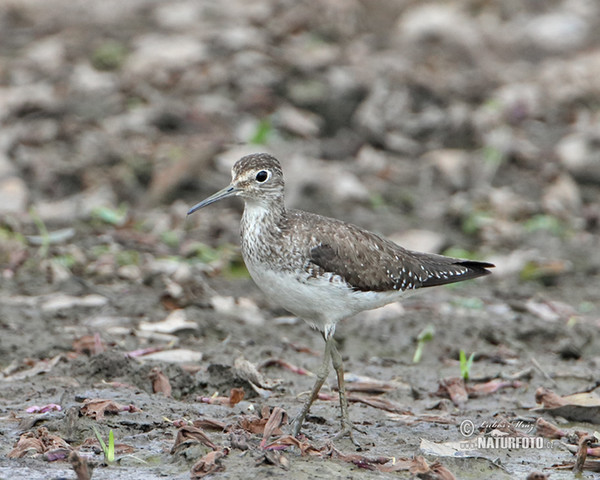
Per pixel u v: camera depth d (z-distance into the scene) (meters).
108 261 13.97
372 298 9.34
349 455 8.10
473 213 16.88
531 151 18.92
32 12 23.03
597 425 9.65
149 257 14.36
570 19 24.28
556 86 21.17
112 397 9.23
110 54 20.25
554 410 9.77
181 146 17.39
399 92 19.64
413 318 12.91
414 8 23.89
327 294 9.05
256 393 9.90
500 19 24.56
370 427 9.16
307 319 9.36
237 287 13.72
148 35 21.53
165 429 8.70
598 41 23.73
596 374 11.02
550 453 8.73
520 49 23.25
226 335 11.84
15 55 20.78
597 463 8.30
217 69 19.48
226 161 17.20
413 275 9.59
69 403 9.16
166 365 10.09
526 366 11.32
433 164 18.22
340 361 8.97
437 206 17.19
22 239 14.27
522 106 20.03
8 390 9.65
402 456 8.34
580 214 17.52
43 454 8.07
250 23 21.45
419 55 21.59
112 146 17.36
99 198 16.08
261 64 19.58
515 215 17.16
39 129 17.67
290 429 8.81
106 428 8.62
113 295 12.83
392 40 22.45
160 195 16.56
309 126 18.45
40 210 15.59
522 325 12.73
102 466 7.93
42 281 13.18
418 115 19.48
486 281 15.01
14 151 16.94
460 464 8.27
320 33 21.59
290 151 17.83
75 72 19.56
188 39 20.53
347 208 16.67
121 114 18.28
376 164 18.05
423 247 15.31
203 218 16.03
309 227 9.14
